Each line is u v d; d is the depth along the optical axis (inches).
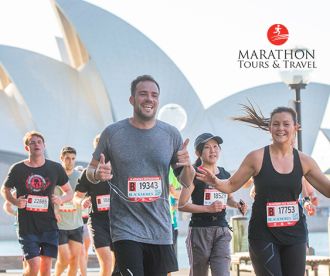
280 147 322.0
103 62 2359.7
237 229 766.5
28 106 2476.6
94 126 2576.3
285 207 321.1
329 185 324.2
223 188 328.2
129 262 307.4
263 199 322.0
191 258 422.0
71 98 2544.3
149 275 317.7
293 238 321.1
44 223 454.0
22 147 2620.6
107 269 497.0
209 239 415.2
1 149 2610.7
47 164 460.4
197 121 2731.3
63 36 2480.3
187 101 2635.3
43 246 456.4
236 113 2758.4
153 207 314.8
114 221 316.2
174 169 326.0
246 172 324.5
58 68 2516.0
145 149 316.2
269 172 320.5
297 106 806.5
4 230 2474.2
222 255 415.8
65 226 555.5
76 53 2522.1
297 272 320.8
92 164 323.0
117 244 312.3
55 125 2529.5
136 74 2409.0
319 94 2657.5
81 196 498.6
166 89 2559.1
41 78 2485.2
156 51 2454.5
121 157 315.6
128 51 2390.5
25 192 454.3
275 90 2682.1
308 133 2682.1
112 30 2362.2
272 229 320.8
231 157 2800.2
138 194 313.7
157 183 316.2
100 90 2549.2
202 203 418.3
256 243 322.0
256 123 364.2
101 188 496.1
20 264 833.5
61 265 560.4
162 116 1081.4
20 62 2445.9
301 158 323.3
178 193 542.0
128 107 2404.0
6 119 2630.4
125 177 315.6
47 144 2532.0
